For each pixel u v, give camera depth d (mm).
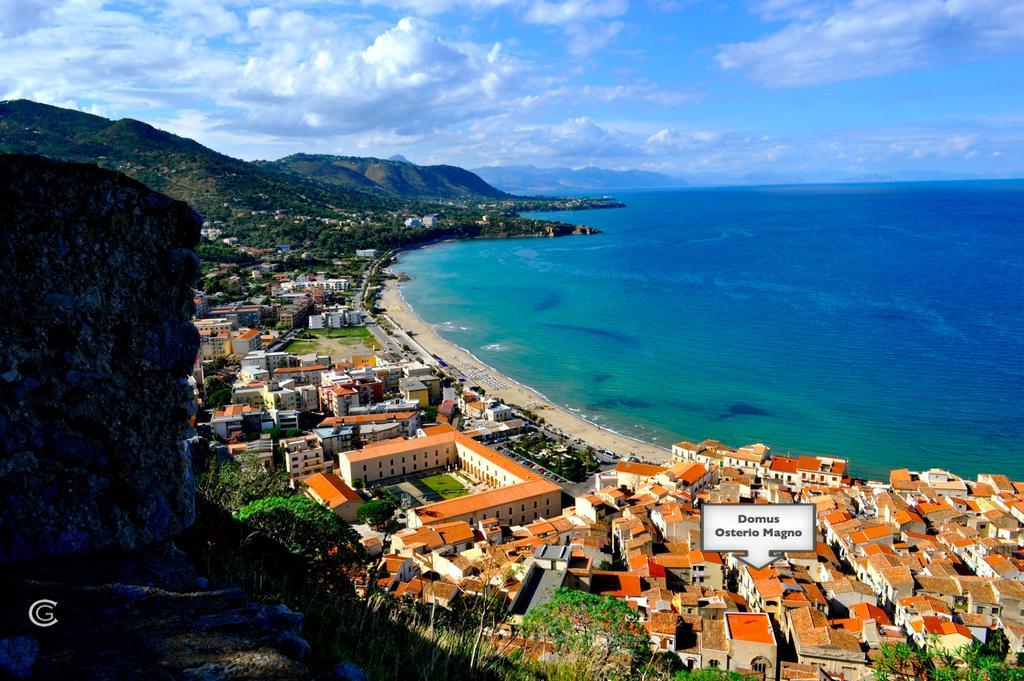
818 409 162125
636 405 171000
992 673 38812
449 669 27297
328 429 140625
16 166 22453
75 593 20281
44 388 22078
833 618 72312
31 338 22094
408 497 117312
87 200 23781
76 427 22609
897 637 65625
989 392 167625
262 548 35469
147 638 18969
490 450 128750
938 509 100812
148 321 25156
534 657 33281
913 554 85312
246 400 163875
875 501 104750
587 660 33094
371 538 91938
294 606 27594
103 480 22969
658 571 77000
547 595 63562
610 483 120250
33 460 21516
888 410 159375
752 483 113625
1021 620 70312
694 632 64125
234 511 42062
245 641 19578
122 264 24562
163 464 24891
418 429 148250
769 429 152000
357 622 28672
